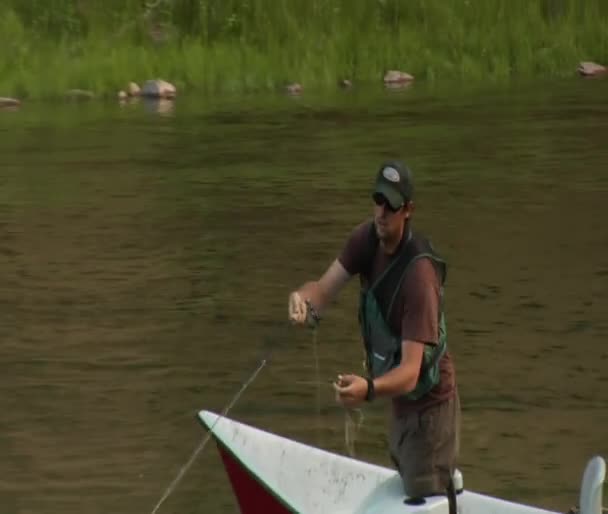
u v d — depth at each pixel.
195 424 32.19
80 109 79.81
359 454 30.59
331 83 89.75
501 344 38.06
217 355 37.03
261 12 93.44
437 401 23.19
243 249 47.72
